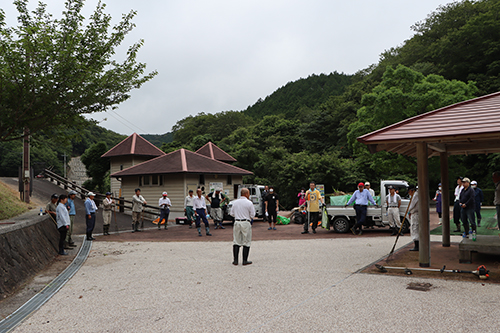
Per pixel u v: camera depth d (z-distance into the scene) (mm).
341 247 9914
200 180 25703
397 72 28625
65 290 6191
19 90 9094
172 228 18031
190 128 90875
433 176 28109
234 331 4008
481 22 38906
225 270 7363
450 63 41000
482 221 15719
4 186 19672
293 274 6762
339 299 5059
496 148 8695
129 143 33500
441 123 7062
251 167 50406
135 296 5613
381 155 29109
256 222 20156
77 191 27234
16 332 4242
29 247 8211
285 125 63531
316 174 37000
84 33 10172
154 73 11430
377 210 13219
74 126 11750
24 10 9289
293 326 4090
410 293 5258
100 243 12500
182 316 4586
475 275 6199
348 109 54250
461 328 3861
